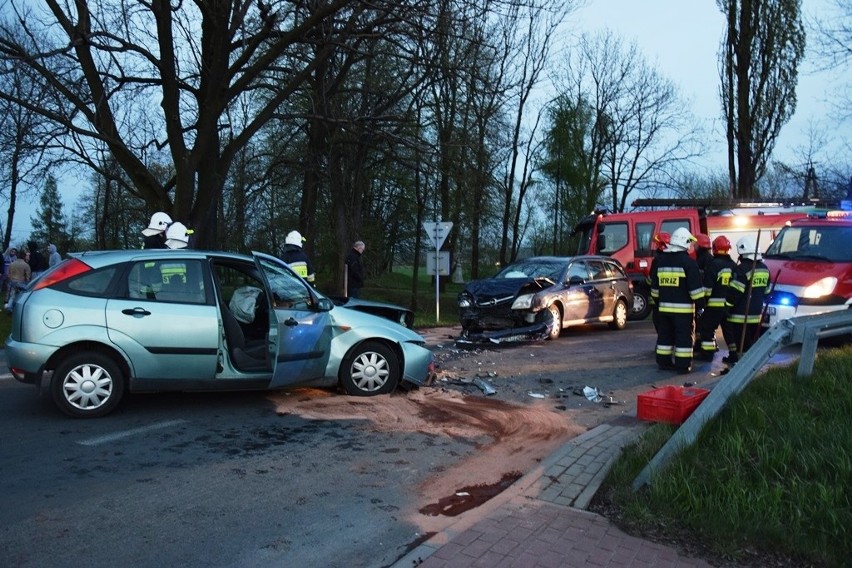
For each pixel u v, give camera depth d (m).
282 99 14.55
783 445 4.54
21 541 3.73
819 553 3.53
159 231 9.06
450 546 3.66
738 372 5.12
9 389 7.47
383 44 16.59
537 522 4.00
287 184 20.80
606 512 4.18
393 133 16.84
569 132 35.16
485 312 12.16
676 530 3.86
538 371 9.27
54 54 11.90
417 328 14.62
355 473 5.03
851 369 6.46
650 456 4.77
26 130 12.80
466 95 20.16
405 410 6.93
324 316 7.09
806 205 16.70
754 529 3.72
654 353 10.91
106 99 13.16
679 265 9.09
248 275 7.16
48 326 5.98
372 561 3.62
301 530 3.99
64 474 4.82
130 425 6.10
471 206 26.55
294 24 14.92
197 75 15.26
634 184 39.66
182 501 4.38
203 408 6.79
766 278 9.58
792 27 23.06
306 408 6.89
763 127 23.73
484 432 6.24
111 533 3.87
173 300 6.36
